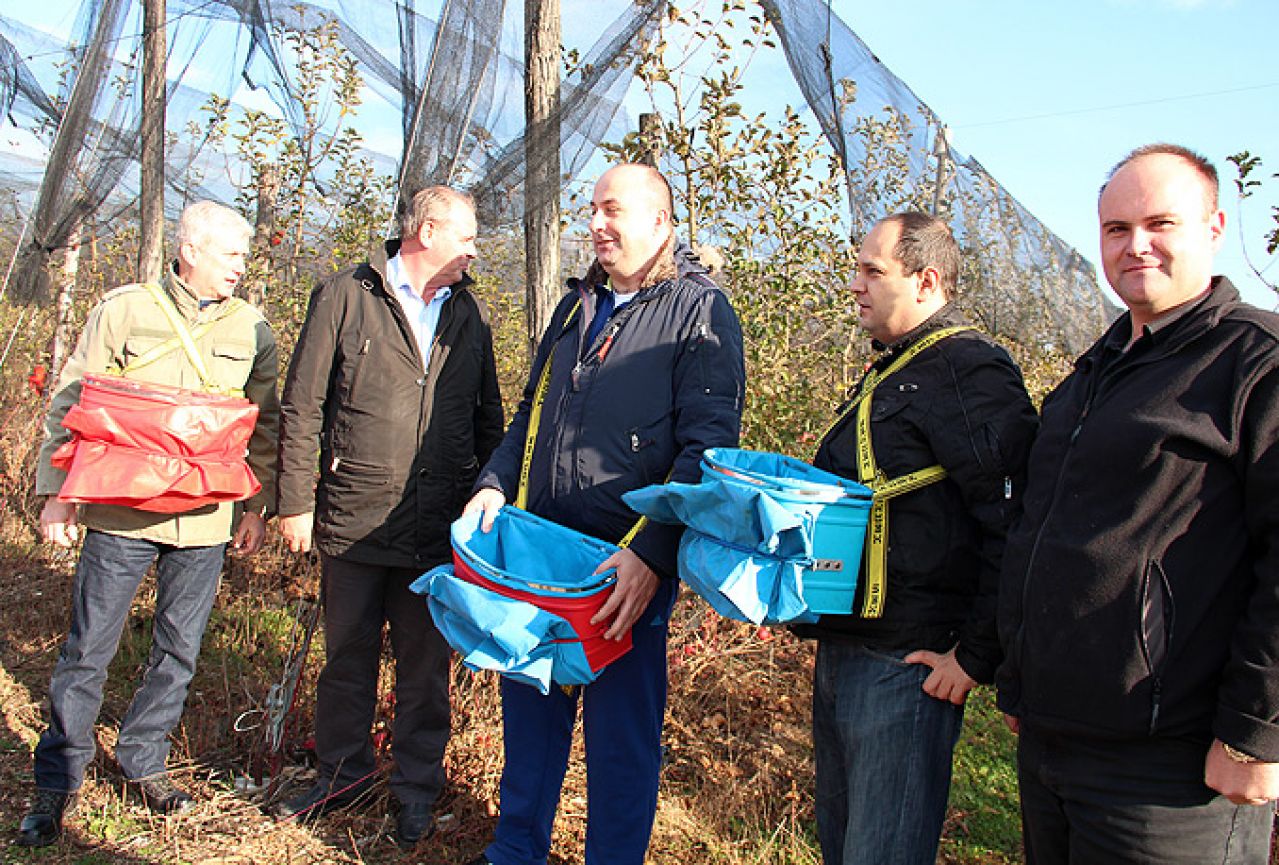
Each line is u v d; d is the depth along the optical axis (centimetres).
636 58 379
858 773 219
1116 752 169
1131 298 175
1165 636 163
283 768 339
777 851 293
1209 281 176
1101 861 172
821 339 463
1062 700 173
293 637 346
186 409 284
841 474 228
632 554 229
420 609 302
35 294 652
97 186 592
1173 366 169
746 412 415
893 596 215
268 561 534
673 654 396
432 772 307
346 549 300
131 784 312
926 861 216
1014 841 308
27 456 648
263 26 515
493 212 385
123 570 301
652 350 251
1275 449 155
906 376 218
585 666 222
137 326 303
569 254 492
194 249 305
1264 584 154
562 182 381
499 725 348
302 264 640
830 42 368
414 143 384
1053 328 382
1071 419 185
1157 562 163
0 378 774
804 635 236
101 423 277
